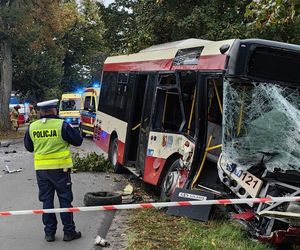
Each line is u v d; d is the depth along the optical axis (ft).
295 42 42.24
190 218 23.86
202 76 24.62
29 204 29.50
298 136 20.98
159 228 23.00
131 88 37.58
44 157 21.30
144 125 33.40
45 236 22.04
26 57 118.01
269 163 20.53
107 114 45.68
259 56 21.74
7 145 72.59
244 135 21.45
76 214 26.81
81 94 98.32
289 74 21.94
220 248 19.52
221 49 22.31
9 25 93.86
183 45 28.78
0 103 98.78
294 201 19.45
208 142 24.49
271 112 21.50
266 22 22.97
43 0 97.35
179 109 27.86
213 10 45.14
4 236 22.70
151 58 33.88
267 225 19.93
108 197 27.84
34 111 110.93
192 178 24.86
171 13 46.06
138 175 34.42
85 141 82.53
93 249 20.61
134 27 52.44
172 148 27.91
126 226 23.95
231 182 21.63
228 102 21.59
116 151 41.75
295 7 20.95
